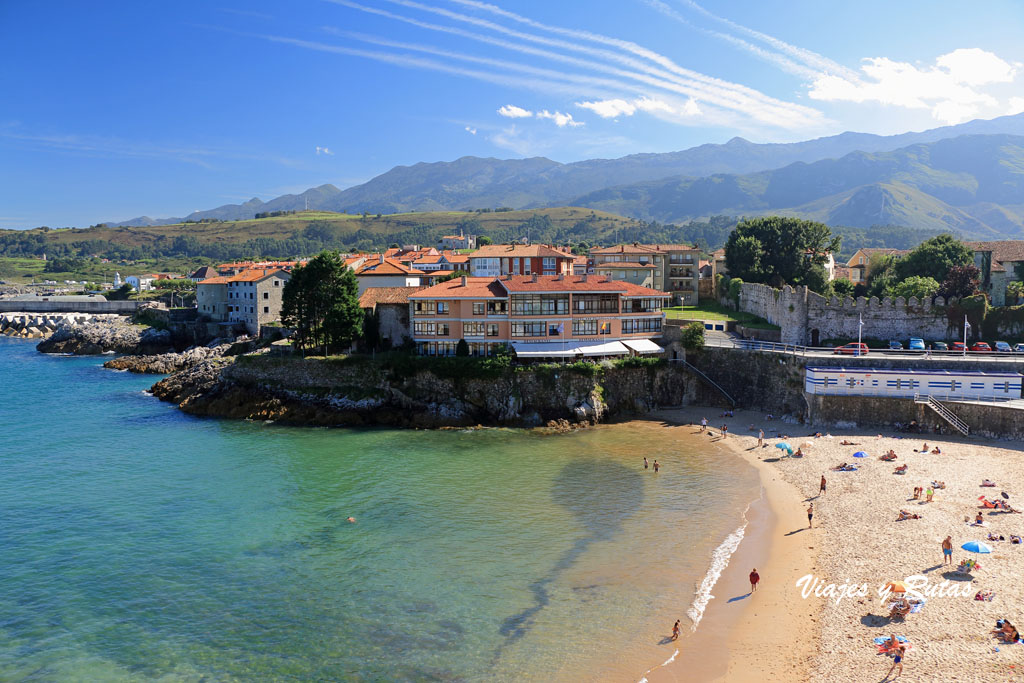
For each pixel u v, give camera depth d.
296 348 103.31
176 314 177.38
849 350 90.19
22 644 39.31
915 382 77.75
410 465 71.44
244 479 67.25
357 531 54.38
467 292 96.38
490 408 89.31
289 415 91.88
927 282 105.56
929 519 51.81
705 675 35.16
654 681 34.84
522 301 94.75
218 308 169.12
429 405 90.12
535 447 78.12
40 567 48.62
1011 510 52.38
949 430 74.88
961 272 103.56
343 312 98.88
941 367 80.88
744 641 38.16
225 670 36.78
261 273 159.00
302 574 47.25
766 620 40.19
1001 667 33.44
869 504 56.03
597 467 70.12
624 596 43.62
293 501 61.09
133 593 44.97
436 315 96.94
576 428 86.44
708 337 104.62
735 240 136.38
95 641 39.59
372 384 93.12
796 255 129.88
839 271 166.50
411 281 134.62
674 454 74.38
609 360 93.31
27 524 56.09
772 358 89.38
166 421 92.12
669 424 87.50
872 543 48.78
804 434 78.88
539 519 56.34
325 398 92.75
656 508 58.34
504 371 89.44
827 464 67.44
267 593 44.75
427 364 91.31
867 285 132.12
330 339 99.56
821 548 49.00
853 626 38.62
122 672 36.69
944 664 34.12
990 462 64.12
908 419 77.31
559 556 49.47
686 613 41.44
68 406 102.06
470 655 37.56
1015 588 40.91
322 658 37.62
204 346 154.75
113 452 77.00
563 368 89.69
